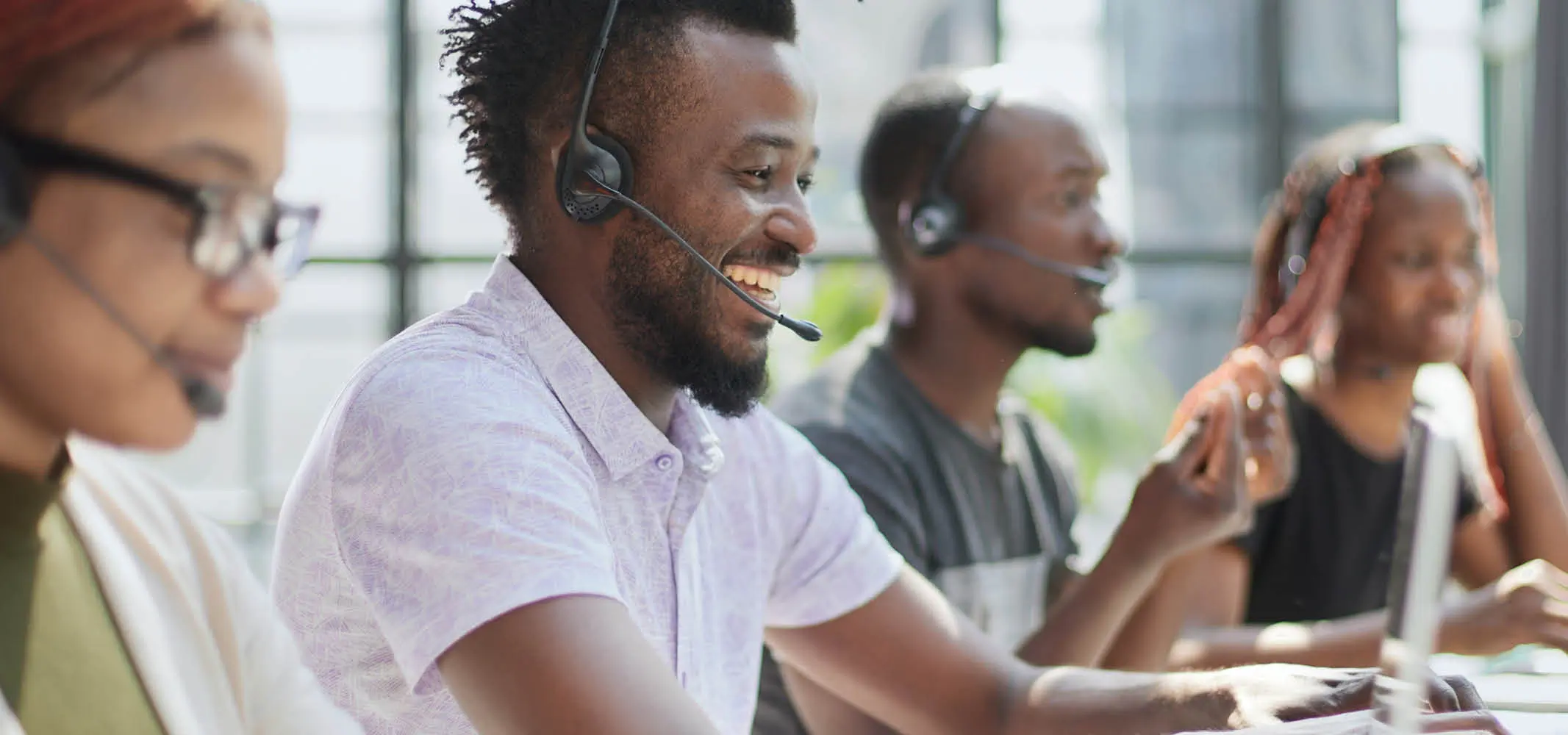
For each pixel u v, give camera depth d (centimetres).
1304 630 167
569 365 105
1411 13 513
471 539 90
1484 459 206
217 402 68
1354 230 185
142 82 64
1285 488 164
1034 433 186
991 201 168
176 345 66
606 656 88
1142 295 523
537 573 89
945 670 124
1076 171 170
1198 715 111
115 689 68
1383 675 93
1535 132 367
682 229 107
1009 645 169
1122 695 116
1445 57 509
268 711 79
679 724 87
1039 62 513
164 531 76
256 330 70
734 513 118
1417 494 89
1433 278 183
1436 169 185
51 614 67
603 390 106
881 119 178
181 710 70
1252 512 163
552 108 108
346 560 97
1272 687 108
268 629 81
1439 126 509
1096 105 518
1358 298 187
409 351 100
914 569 153
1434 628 89
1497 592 167
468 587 89
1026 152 168
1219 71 521
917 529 159
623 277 107
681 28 106
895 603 126
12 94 62
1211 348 524
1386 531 189
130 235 64
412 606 92
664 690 88
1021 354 174
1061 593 176
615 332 109
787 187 111
